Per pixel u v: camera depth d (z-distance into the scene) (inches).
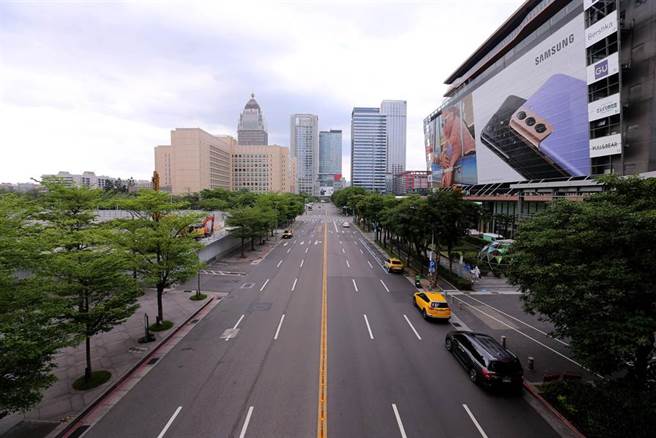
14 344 366.3
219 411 485.4
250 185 7608.3
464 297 1085.1
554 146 1811.0
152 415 477.7
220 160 6855.3
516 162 2164.1
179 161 5797.2
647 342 388.8
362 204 2514.8
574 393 498.9
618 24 1364.4
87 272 522.6
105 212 1451.8
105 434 438.9
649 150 1317.7
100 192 908.0
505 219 2073.1
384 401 512.4
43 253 558.6
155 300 999.0
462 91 2908.5
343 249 2037.4
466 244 2042.3
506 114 2233.0
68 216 791.1
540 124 1911.9
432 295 898.1
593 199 521.7
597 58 1528.1
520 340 760.3
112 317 570.3
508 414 489.4
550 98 1824.6
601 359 442.9
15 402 382.0
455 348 655.8
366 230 3080.7
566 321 488.7
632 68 1380.4
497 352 564.4
